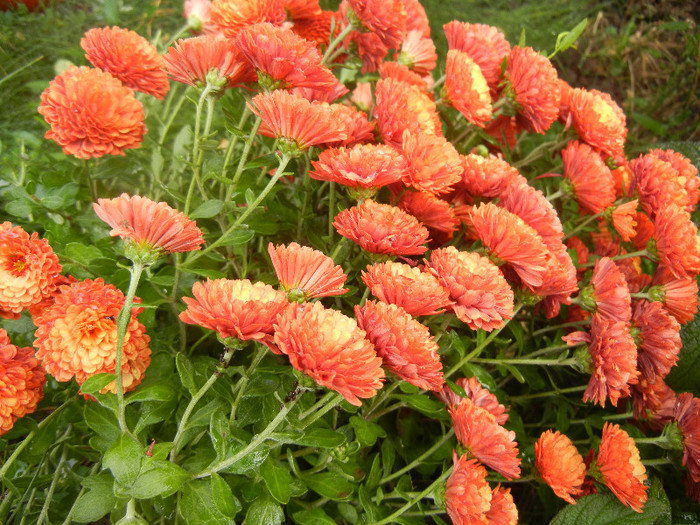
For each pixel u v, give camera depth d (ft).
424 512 1.22
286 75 1.11
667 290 1.53
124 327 0.92
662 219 1.48
